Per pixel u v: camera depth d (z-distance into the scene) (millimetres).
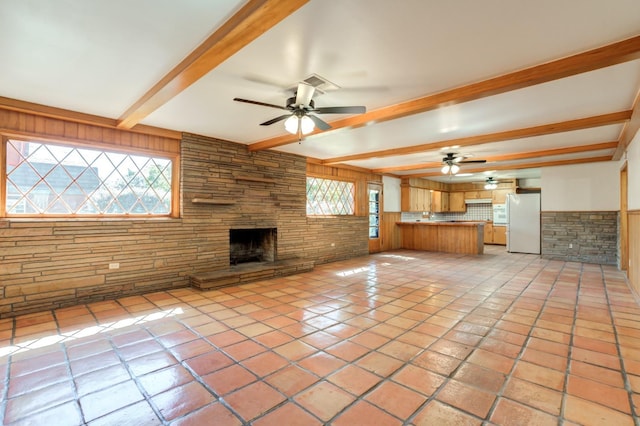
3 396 1904
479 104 3314
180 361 2346
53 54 2322
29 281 3377
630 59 2217
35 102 3307
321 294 4168
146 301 3834
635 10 1820
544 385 2025
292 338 2756
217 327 3004
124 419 1707
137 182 4266
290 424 1669
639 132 3945
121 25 1957
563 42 2162
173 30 2012
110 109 3518
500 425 1652
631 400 1865
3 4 1744
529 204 8133
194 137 4598
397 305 3691
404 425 1657
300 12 1804
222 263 4953
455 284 4738
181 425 1659
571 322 3125
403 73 2613
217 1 1726
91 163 3908
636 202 4227
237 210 5148
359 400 1873
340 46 2195
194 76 2475
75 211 3797
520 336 2791
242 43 2004
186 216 4543
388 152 5699
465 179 10422
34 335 2805
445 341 2691
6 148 3369
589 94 3049
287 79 2725
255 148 5156
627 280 4988
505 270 5852
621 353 2461
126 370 2213
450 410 1778
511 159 6043
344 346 2598
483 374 2162
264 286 4598
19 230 3326
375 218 8586
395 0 1709
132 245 4070
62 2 1731
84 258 3717
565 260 7000
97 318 3232
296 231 6125
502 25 1959
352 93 3029
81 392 1949
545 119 3836
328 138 4820
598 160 6500
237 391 1965
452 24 1942
